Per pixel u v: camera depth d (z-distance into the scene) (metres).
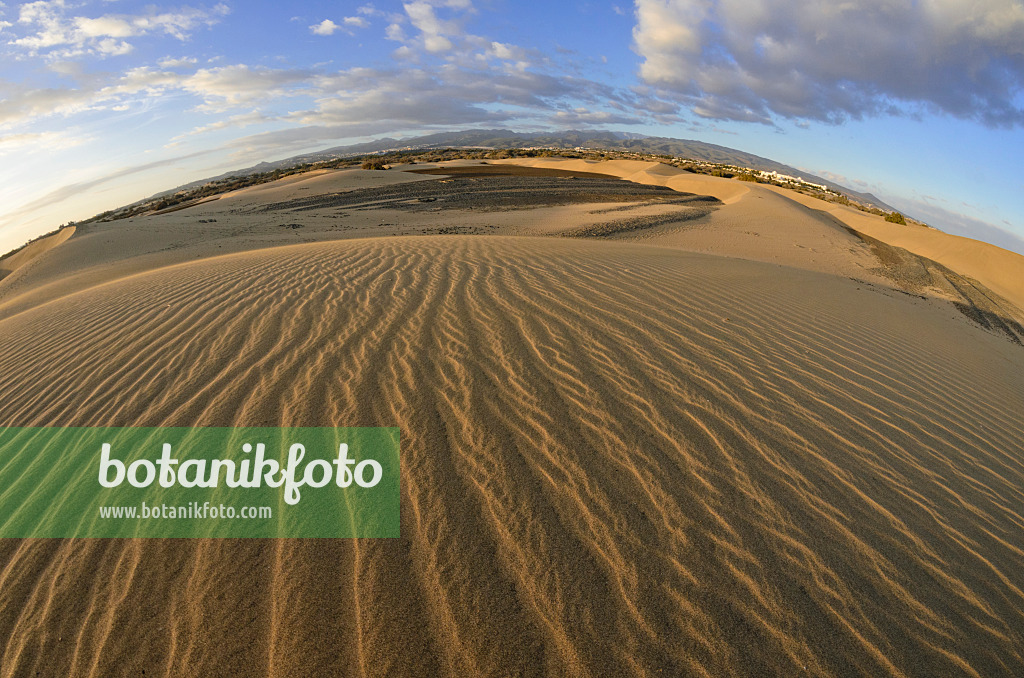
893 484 3.43
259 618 2.32
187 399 4.32
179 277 9.38
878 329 7.54
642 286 7.58
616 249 11.68
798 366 5.21
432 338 5.23
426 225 23.00
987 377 6.55
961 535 3.05
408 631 2.23
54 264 18.80
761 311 7.12
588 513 2.89
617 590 2.44
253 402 4.15
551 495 3.02
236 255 12.62
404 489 3.08
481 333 5.36
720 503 3.04
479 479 3.14
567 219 24.06
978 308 15.16
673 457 3.42
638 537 2.74
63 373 5.27
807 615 2.39
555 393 4.16
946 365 6.48
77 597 2.51
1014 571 2.83
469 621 2.27
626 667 2.12
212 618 2.33
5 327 8.04
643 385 4.38
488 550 2.63
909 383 5.36
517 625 2.26
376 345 5.11
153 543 2.80
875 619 2.41
